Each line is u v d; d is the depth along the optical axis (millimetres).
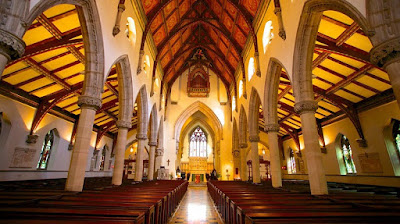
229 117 25312
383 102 12922
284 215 3545
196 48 24719
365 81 12508
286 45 9625
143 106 15352
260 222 3047
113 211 3512
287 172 25750
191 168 30328
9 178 12531
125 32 11055
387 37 4414
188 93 26016
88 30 7980
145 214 4035
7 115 12211
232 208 5582
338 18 9312
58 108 16438
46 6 5637
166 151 24250
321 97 15695
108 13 9039
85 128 7844
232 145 23750
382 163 13031
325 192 7348
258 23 13812
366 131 14172
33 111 14008
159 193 7344
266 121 12242
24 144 13469
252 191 8547
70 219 3037
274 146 11836
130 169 28656
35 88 13297
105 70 8750
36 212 3361
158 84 20547
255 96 15555
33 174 14375
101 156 24344
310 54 8469
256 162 14969
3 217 3121
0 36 4164
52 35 9945
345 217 3553
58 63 12094
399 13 4426
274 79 11984
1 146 12078
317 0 7207
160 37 17750
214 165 30078
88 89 8117
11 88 12258
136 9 12695
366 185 14055
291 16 9148
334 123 17453
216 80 26875
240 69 19672
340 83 13469
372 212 3896
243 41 17484
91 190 7805
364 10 5109
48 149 16125
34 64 11289
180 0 16969
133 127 26938
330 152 17922
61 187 9023
